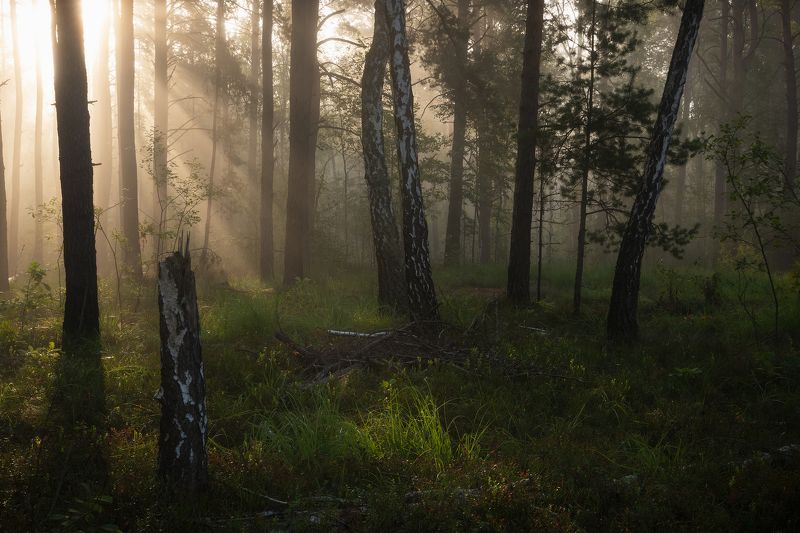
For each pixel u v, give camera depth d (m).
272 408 6.84
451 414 6.83
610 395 7.55
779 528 4.54
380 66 12.69
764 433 6.44
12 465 5.05
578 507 4.79
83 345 8.73
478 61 23.72
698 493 4.97
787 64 26.62
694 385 8.14
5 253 14.76
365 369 8.16
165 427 4.77
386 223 12.41
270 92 19.80
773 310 11.70
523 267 14.12
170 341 4.72
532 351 9.29
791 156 26.27
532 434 6.50
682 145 12.52
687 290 15.27
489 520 4.42
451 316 11.54
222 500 4.76
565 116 13.52
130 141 17.48
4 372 7.65
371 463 5.41
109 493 4.71
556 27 14.10
